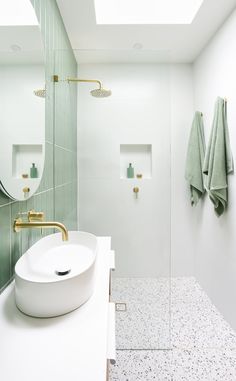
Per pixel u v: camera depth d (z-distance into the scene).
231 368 1.25
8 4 0.74
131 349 1.40
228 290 1.60
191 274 2.15
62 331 0.57
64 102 1.49
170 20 1.56
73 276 0.65
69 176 1.58
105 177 1.67
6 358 0.49
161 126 1.66
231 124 1.50
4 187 0.72
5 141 0.72
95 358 0.49
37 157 1.02
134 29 1.60
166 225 1.69
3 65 0.71
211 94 1.78
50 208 1.26
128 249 1.67
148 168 1.70
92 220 1.69
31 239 1.00
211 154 1.61
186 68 2.13
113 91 1.63
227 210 1.59
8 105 0.75
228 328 1.56
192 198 2.07
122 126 1.64
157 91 1.64
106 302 0.70
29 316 0.63
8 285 0.78
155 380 1.18
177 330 1.54
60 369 0.46
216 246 1.76
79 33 1.61
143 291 1.60
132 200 1.69
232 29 1.46
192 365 1.27
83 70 1.63
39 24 1.04
